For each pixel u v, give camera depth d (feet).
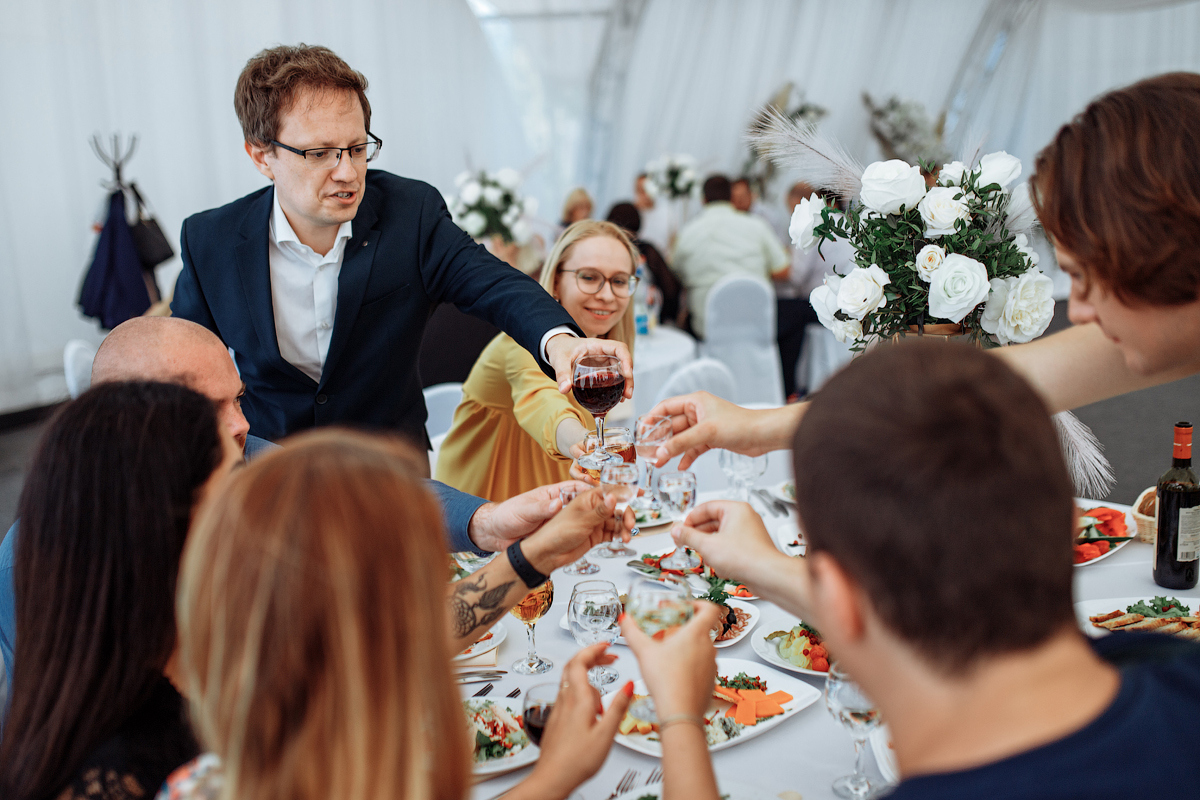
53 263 19.15
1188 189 3.22
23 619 3.14
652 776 3.94
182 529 3.16
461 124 26.71
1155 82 3.45
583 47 28.09
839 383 2.35
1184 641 2.70
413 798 2.36
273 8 21.67
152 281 18.58
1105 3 28.17
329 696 2.30
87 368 11.53
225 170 21.18
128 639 3.09
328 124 6.19
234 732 2.31
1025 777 1.95
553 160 28.68
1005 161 5.67
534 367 7.57
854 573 2.22
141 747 3.06
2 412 18.66
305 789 2.29
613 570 6.24
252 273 6.84
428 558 2.47
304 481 2.38
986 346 5.74
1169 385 20.07
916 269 5.66
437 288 7.26
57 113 18.78
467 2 26.27
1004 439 2.13
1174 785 1.93
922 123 28.91
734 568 3.76
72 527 3.09
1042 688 2.10
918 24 29.94
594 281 8.36
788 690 4.57
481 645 5.19
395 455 2.59
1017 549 2.08
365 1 23.72
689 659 3.24
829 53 29.66
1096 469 5.98
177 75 20.18
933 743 2.18
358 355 7.10
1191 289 3.39
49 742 3.01
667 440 4.85
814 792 3.84
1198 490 5.54
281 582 2.28
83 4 18.75
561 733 3.23
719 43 29.01
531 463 8.19
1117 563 6.12
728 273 20.67
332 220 6.52
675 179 24.57
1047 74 31.86
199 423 3.28
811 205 6.09
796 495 2.36
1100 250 3.44
